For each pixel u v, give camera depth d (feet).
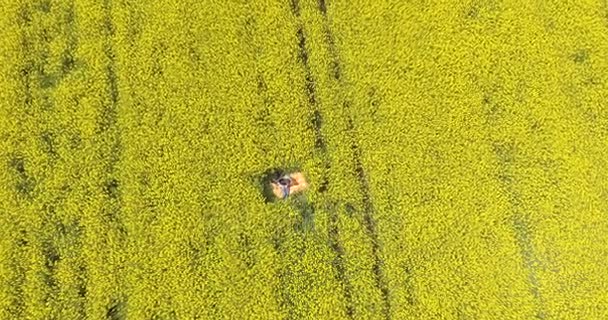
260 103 47.29
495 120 47.73
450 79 48.14
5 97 46.57
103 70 47.83
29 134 46.19
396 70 48.26
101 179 45.50
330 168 46.44
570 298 44.01
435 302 43.47
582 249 44.78
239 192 45.37
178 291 43.19
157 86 47.52
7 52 47.67
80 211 44.83
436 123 47.29
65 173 45.42
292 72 48.08
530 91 48.06
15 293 42.98
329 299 43.27
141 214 44.62
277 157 46.42
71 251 44.14
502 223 45.21
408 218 45.21
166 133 46.44
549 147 46.96
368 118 47.26
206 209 45.09
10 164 45.60
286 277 44.16
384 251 44.80
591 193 45.80
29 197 45.11
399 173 46.14
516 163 46.85
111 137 46.47
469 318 43.42
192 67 48.03
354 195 45.65
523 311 43.55
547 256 44.96
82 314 43.04
